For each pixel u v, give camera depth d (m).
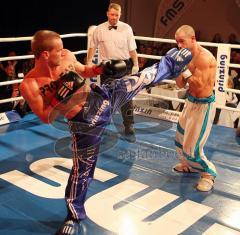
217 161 3.78
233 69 6.07
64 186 3.24
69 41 7.19
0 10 6.55
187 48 2.70
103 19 7.39
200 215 2.84
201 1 8.25
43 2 6.89
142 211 2.88
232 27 8.05
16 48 6.91
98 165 3.61
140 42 7.69
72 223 2.58
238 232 2.64
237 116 5.17
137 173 3.48
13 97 4.96
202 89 2.95
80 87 2.20
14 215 2.81
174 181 3.34
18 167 3.56
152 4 8.68
